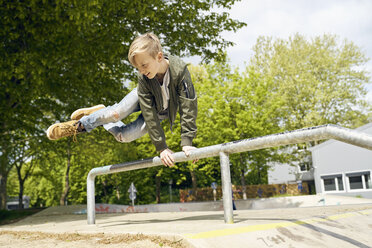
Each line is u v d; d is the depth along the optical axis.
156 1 8.54
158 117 2.70
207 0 10.00
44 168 26.56
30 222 5.96
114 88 10.16
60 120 11.95
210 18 10.30
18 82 9.00
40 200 49.06
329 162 25.11
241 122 22.55
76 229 2.99
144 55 2.14
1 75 7.39
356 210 3.17
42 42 7.96
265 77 29.69
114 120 2.69
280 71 29.88
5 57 7.62
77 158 25.05
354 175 23.53
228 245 1.57
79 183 36.88
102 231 2.43
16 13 7.46
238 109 23.62
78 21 7.18
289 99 28.88
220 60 11.02
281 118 28.38
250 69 25.39
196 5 9.53
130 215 5.52
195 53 10.69
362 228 2.28
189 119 2.45
